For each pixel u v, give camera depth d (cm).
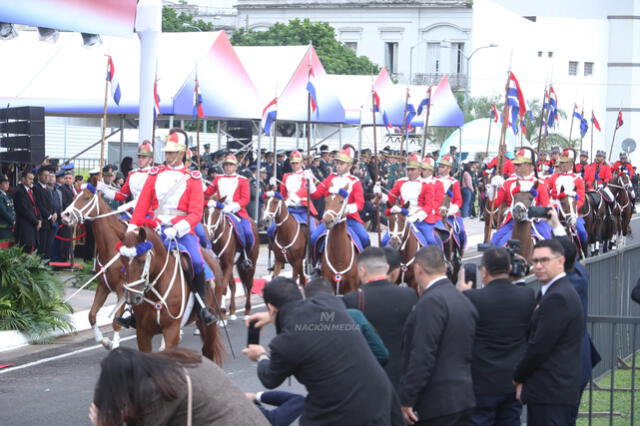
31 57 2317
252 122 2892
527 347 662
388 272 765
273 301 576
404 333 641
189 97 2092
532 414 672
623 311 1228
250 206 2541
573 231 1844
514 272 739
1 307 1302
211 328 976
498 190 1530
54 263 1831
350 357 546
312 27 5672
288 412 603
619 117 2903
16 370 1132
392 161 3036
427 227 1411
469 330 634
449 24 6169
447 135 4891
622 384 1077
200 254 973
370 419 544
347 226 1345
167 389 434
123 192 1243
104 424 429
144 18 1702
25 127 1806
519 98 1942
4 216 1745
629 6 6425
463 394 628
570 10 6588
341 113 2653
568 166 1855
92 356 1216
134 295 885
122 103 2188
